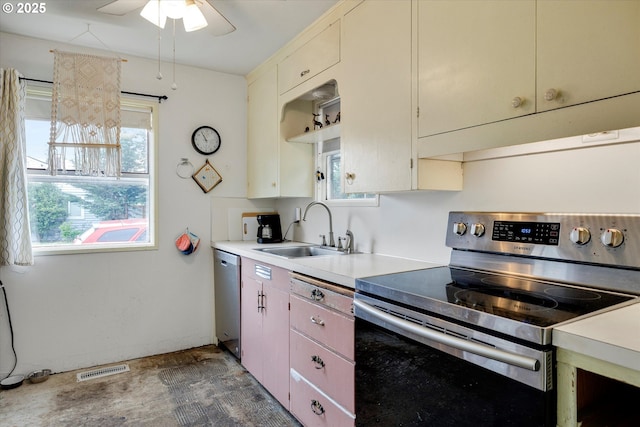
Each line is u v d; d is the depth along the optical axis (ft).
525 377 2.95
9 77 7.57
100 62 8.28
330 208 8.79
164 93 9.64
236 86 10.67
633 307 3.43
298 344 6.30
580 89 3.42
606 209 4.18
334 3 6.81
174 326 9.91
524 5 3.87
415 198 6.56
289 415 6.83
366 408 4.76
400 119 5.49
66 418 6.73
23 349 8.25
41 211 8.56
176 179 9.86
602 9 3.26
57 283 8.56
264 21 7.45
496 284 4.50
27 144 8.36
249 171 10.71
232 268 9.02
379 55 5.86
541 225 4.67
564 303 3.58
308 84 7.70
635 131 3.92
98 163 8.20
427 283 4.58
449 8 4.71
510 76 4.00
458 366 3.51
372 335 4.64
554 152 4.65
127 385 7.97
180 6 5.77
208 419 6.70
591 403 2.84
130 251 9.33
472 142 4.44
